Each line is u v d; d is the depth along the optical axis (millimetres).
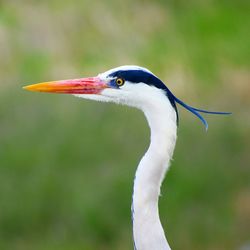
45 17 19312
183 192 13094
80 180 12961
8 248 12188
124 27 19484
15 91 16031
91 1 19766
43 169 13203
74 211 12539
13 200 12625
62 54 18672
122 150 14016
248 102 17625
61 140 14016
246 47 20375
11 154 13500
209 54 19734
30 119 14781
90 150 13828
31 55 18375
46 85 7375
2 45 18359
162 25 20000
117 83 7176
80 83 7348
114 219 12438
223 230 12547
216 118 15984
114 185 12828
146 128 14812
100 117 15016
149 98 7016
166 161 7016
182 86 18312
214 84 18609
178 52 19406
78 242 12297
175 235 12414
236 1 22219
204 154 14016
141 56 18906
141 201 6992
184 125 15367
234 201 13211
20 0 19812
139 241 7027
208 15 21359
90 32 19203
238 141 14633
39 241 12281
